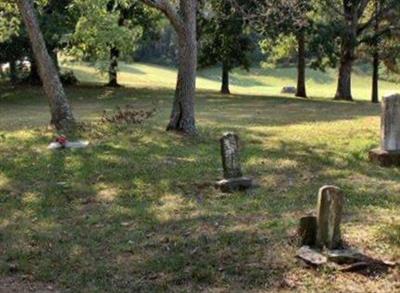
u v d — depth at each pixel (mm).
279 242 7254
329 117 22297
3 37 23453
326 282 6176
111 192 10250
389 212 8602
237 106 29250
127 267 6770
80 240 7723
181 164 12297
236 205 9227
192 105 16188
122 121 18219
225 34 37469
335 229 6828
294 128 18016
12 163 12516
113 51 40312
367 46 39094
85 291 6199
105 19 23812
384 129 12523
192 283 6305
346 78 37938
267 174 11547
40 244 7613
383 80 70062
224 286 6195
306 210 8828
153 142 14773
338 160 12766
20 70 42406
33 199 9844
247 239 7434
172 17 15594
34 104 31672
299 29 33938
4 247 7539
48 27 31406
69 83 42719
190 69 15992
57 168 12031
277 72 73188
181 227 8141
